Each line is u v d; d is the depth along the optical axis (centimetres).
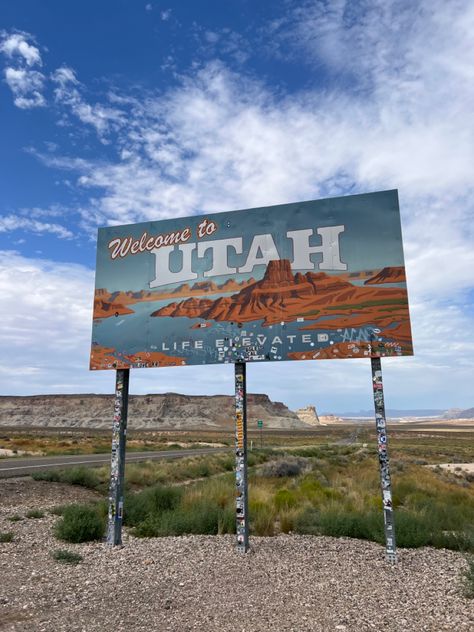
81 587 612
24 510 1321
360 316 859
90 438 8419
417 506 1452
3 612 519
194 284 975
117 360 988
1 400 17838
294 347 885
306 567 711
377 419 796
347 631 464
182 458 3519
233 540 914
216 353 930
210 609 528
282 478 2262
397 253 864
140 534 1017
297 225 930
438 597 572
